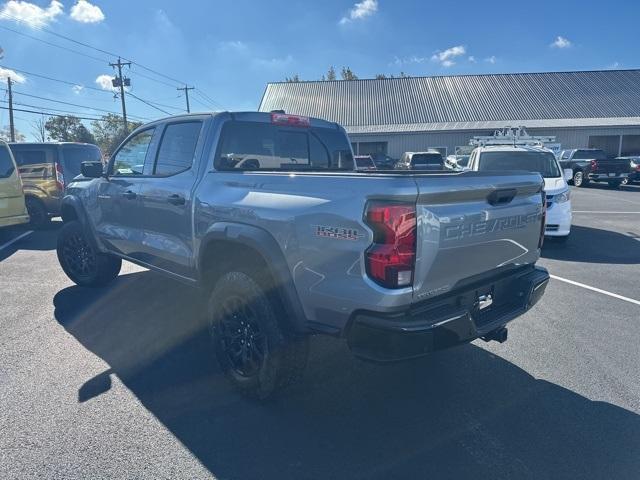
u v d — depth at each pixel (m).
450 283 3.05
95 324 4.97
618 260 8.25
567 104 34.41
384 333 2.75
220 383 3.79
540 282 3.69
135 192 4.76
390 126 32.84
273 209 3.26
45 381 3.77
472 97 36.31
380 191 2.71
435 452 2.96
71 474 2.71
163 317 5.18
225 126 4.15
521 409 3.45
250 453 2.93
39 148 11.03
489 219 3.21
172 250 4.34
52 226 11.72
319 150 5.05
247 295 3.38
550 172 9.66
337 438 3.10
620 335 4.80
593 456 2.92
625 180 22.59
